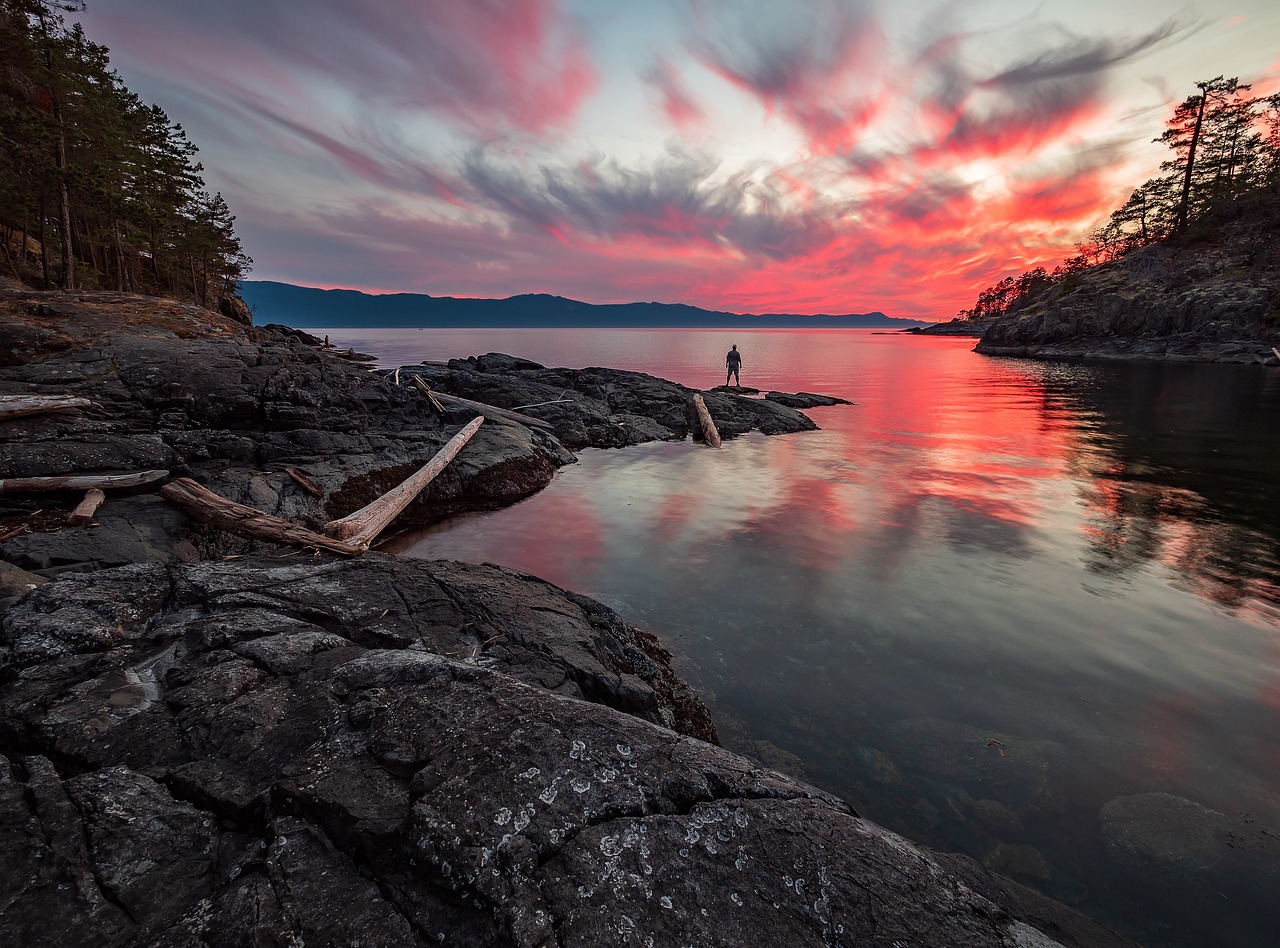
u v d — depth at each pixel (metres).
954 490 13.16
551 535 11.00
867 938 2.32
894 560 9.25
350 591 5.88
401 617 5.54
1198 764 4.78
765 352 78.62
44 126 26.19
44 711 3.65
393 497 10.96
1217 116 66.75
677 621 7.42
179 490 8.62
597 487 14.66
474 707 3.43
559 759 2.99
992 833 4.16
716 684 6.04
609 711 3.67
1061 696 5.73
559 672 5.01
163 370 12.12
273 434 12.20
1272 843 3.99
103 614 4.77
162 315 17.95
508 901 2.27
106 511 8.23
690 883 2.43
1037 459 16.03
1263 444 17.16
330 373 15.54
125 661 4.29
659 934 2.21
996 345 79.25
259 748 3.29
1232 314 49.81
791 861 2.61
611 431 21.27
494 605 6.11
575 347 95.56
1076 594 7.95
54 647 4.24
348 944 2.16
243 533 8.10
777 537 10.47
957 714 5.49
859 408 27.06
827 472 15.31
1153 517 11.02
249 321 62.69
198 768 3.13
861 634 7.02
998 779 4.66
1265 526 10.43
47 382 11.03
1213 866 3.83
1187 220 69.19
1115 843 4.04
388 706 3.47
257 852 2.60
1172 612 7.38
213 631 4.60
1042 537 10.12
